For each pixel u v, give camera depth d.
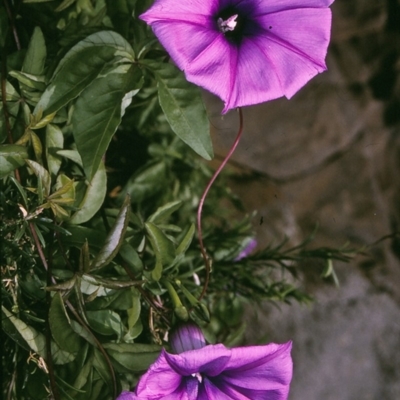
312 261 0.67
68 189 0.38
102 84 0.38
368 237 0.68
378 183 0.68
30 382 0.40
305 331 0.67
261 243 0.65
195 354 0.36
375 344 0.69
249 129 0.65
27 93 0.39
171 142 0.52
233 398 0.38
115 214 0.42
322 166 0.67
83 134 0.37
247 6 0.38
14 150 0.37
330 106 0.66
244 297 0.49
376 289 0.69
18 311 0.39
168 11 0.36
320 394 0.67
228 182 0.65
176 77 0.38
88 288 0.39
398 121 0.67
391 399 0.69
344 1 0.64
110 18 0.41
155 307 0.39
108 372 0.38
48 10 0.42
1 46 0.40
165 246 0.40
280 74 0.38
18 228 0.38
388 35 0.65
